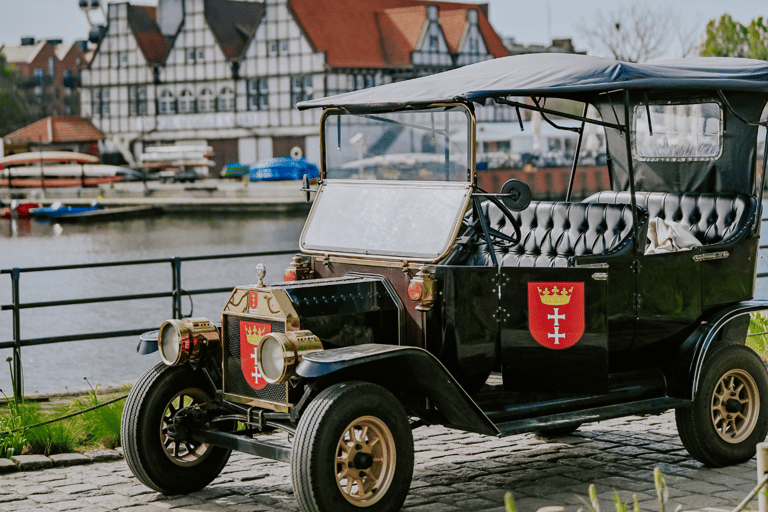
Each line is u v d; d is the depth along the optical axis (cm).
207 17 6819
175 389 542
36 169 6838
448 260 559
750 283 630
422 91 535
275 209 5962
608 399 568
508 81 535
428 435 686
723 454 593
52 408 753
